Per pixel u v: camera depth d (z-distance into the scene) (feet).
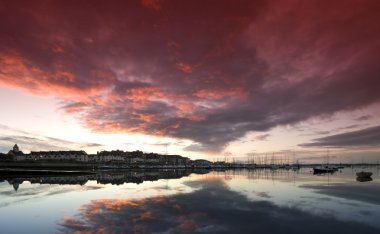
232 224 66.54
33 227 61.67
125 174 329.11
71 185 164.25
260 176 291.17
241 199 105.81
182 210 82.84
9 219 69.05
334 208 87.45
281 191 134.10
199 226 64.44
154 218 71.56
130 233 57.93
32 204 91.71
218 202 98.27
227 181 206.28
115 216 73.15
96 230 59.62
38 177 238.89
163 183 185.06
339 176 290.56
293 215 76.84
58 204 91.76
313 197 112.27
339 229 62.69
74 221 67.15
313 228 63.41
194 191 133.28
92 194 118.83
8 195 115.14
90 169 465.06
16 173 280.72
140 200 101.86
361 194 122.21
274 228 63.41
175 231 60.13
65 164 455.63
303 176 290.97
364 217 74.33
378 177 272.72
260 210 83.87
